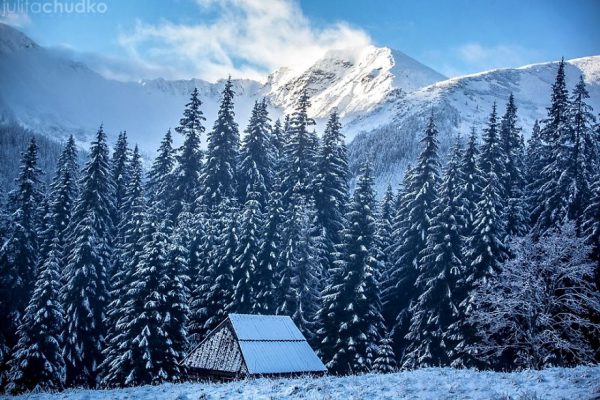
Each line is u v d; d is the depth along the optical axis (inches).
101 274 1657.2
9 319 1604.3
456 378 666.2
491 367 1400.1
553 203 1590.8
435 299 1556.3
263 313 1605.6
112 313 1555.1
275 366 1139.9
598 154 1665.8
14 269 1611.7
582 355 1197.1
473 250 1485.0
